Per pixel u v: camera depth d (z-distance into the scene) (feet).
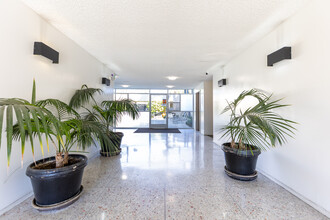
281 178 6.39
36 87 5.69
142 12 5.57
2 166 4.60
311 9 5.00
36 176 4.48
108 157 10.12
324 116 4.67
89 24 6.38
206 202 5.39
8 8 4.68
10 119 2.61
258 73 7.77
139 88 24.77
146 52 9.47
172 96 25.40
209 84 18.54
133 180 6.97
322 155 4.75
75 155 5.99
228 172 7.23
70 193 5.09
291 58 5.77
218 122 13.25
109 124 10.23
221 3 5.09
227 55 9.83
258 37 7.45
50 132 4.61
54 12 5.58
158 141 15.17
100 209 4.98
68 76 7.56
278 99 6.41
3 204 4.66
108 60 11.02
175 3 5.08
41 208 4.66
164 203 5.33
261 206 5.17
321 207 4.81
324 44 4.64
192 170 8.12
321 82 4.74
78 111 8.51
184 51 9.28
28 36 5.32
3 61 4.58
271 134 5.50
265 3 5.09
